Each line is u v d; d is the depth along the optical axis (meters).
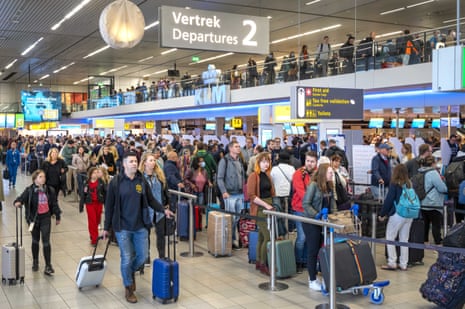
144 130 35.44
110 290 6.02
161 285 5.56
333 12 21.69
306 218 5.46
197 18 7.21
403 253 6.81
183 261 7.41
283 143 17.50
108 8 6.40
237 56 34.97
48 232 6.66
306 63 17.62
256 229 8.12
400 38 14.43
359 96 11.96
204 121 31.52
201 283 6.31
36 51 32.50
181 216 8.75
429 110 17.95
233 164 8.04
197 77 24.66
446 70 4.67
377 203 8.05
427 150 7.83
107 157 14.35
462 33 12.80
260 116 15.52
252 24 7.62
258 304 5.51
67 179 15.68
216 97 22.33
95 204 8.55
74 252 7.96
